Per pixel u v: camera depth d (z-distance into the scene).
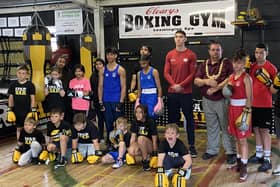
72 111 4.88
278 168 3.65
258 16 5.20
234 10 5.64
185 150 3.34
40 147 4.21
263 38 5.43
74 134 4.16
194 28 5.95
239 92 3.49
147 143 3.84
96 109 5.01
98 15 6.53
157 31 6.20
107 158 4.09
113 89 4.43
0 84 7.02
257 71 3.65
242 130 3.43
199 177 3.58
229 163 4.00
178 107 4.27
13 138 5.68
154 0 6.13
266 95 3.66
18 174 3.82
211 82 3.89
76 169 3.94
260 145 3.96
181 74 4.17
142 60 4.10
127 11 6.37
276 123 3.49
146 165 3.86
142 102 4.18
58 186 3.41
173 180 3.22
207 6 5.81
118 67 4.40
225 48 5.78
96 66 4.92
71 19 6.82
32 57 5.23
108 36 6.57
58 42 6.98
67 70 5.26
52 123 4.20
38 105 5.43
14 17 7.29
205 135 5.52
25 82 4.45
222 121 4.01
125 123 4.17
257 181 3.43
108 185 3.41
